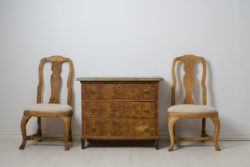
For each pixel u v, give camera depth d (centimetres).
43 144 364
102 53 380
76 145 361
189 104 354
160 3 375
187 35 375
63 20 381
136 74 379
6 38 387
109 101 338
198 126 379
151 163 294
